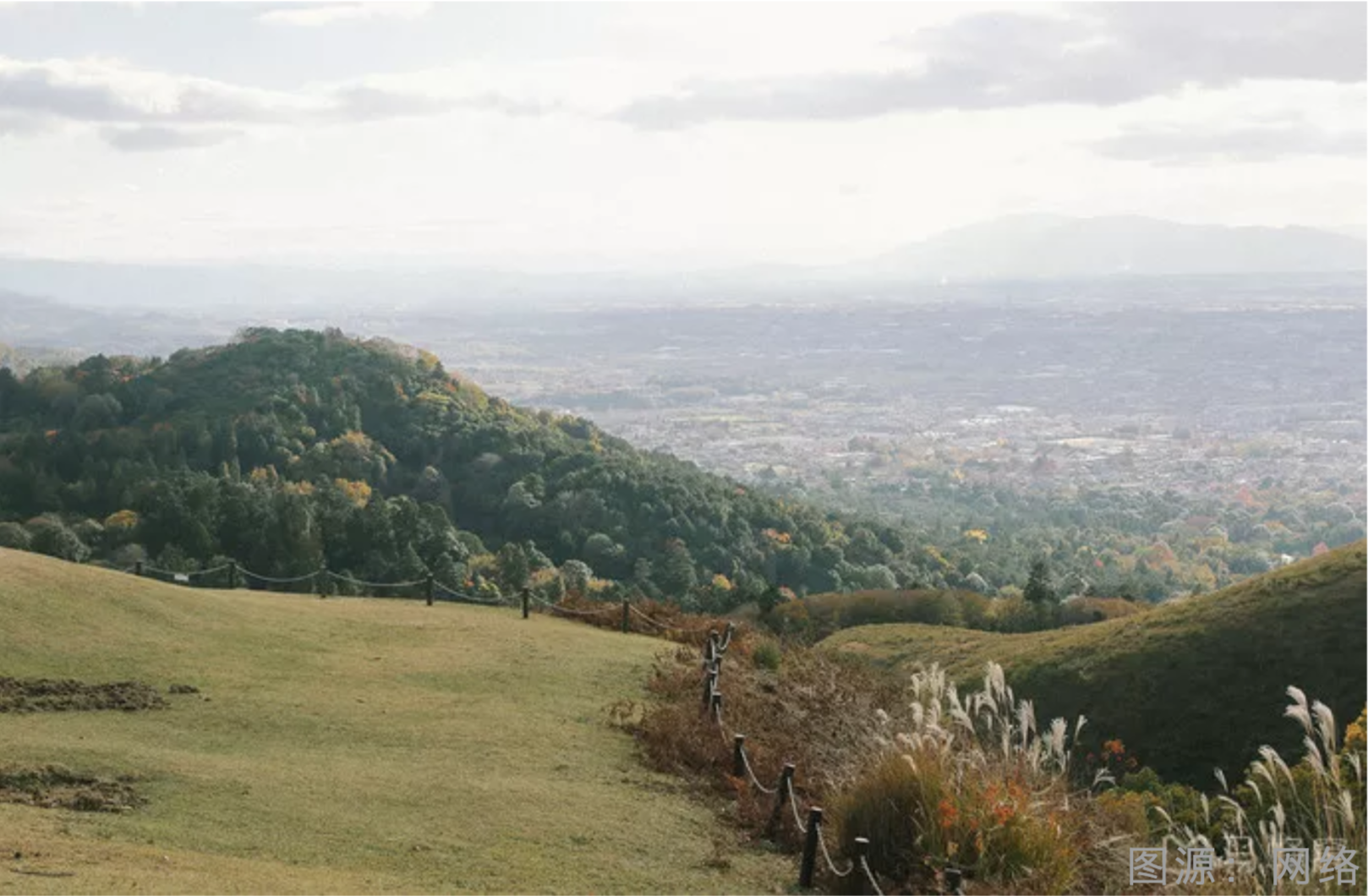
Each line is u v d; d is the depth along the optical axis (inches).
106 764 439.2
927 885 347.3
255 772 449.4
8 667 568.4
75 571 726.5
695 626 912.9
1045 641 1257.4
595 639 807.1
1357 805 358.9
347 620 792.3
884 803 374.6
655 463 4060.0
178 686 570.3
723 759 518.3
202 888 310.2
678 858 397.1
